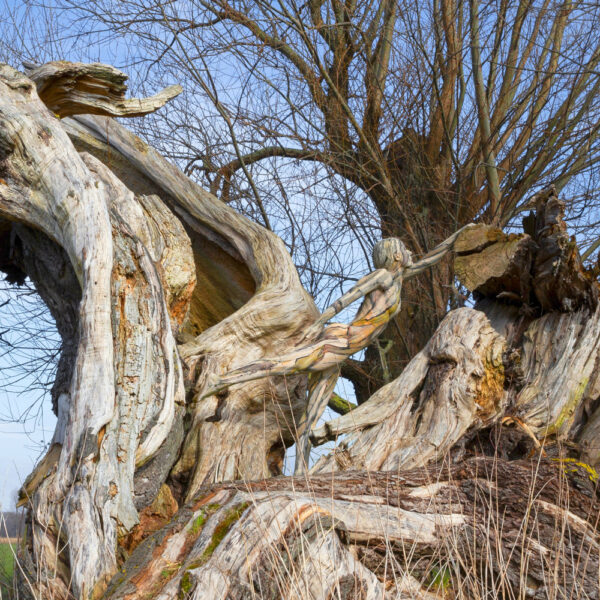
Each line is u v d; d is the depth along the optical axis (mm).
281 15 9328
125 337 4312
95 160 5551
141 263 4590
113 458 3840
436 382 5520
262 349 6035
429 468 4566
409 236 9867
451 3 9594
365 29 9695
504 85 10359
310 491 3883
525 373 6070
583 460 5180
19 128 4488
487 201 10281
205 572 3068
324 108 9617
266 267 6469
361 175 9695
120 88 5102
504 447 5121
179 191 6859
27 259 5180
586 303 6211
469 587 3574
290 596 2977
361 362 10211
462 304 9492
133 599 3078
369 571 3516
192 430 5461
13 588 3564
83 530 3500
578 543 3805
